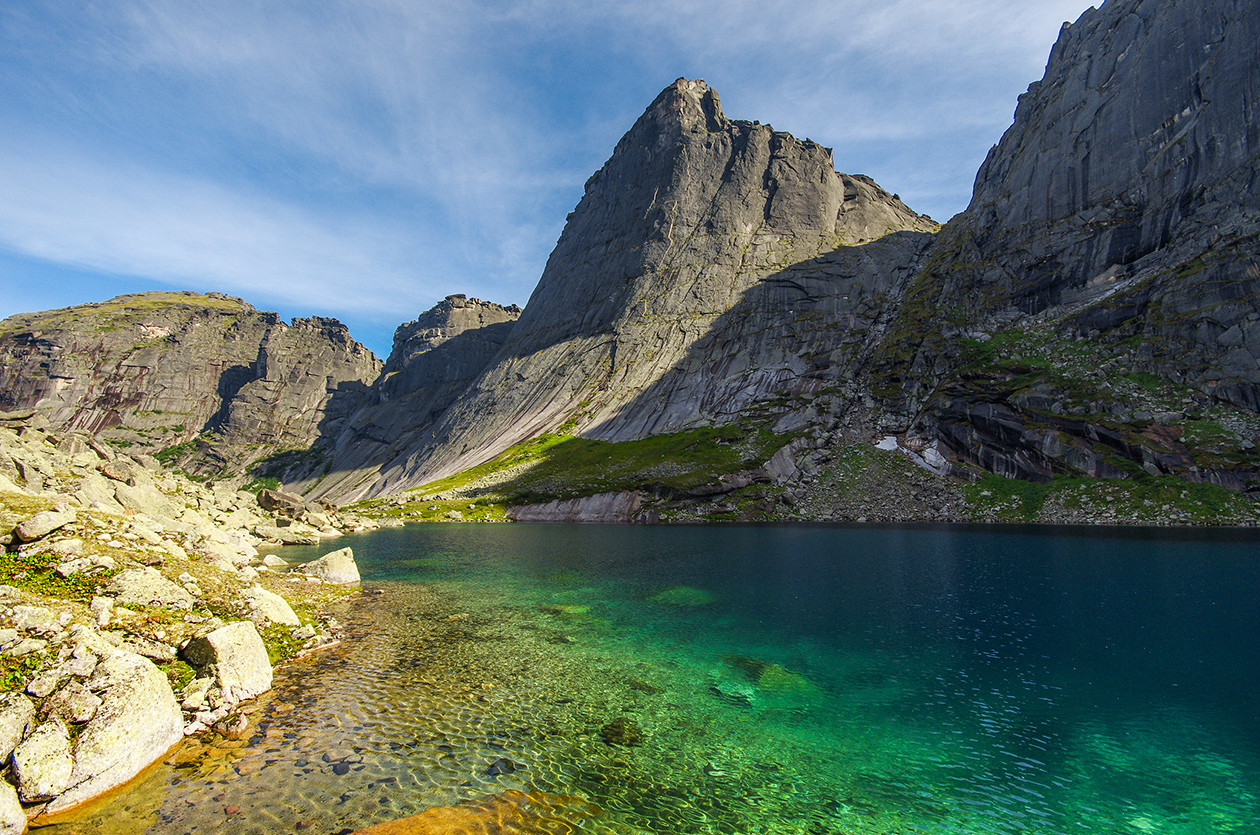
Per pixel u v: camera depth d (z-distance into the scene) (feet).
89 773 39.32
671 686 66.80
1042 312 350.84
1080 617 94.12
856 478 304.09
